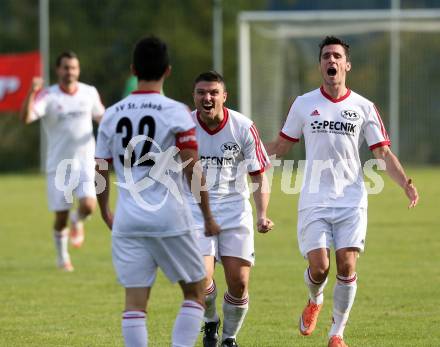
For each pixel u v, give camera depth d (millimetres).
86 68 116688
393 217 65125
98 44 117188
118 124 22578
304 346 28562
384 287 38562
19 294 38031
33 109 44812
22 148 114625
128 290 22562
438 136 107562
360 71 108062
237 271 27422
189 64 118562
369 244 51938
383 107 108125
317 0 132375
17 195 86625
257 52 103562
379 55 107688
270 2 131375
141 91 22672
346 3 131125
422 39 107125
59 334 30375
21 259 48469
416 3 128750
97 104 46844
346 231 28016
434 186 87812
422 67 107188
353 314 33188
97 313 33938
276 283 40031
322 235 28078
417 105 107562
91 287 39625
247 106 103000
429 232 56938
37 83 44625
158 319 32812
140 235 22312
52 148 45719
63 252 44750
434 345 28344
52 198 44812
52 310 34531
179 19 119062
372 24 106375
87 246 53406
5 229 61688
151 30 118375
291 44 104750
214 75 27406
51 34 116375
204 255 27141
